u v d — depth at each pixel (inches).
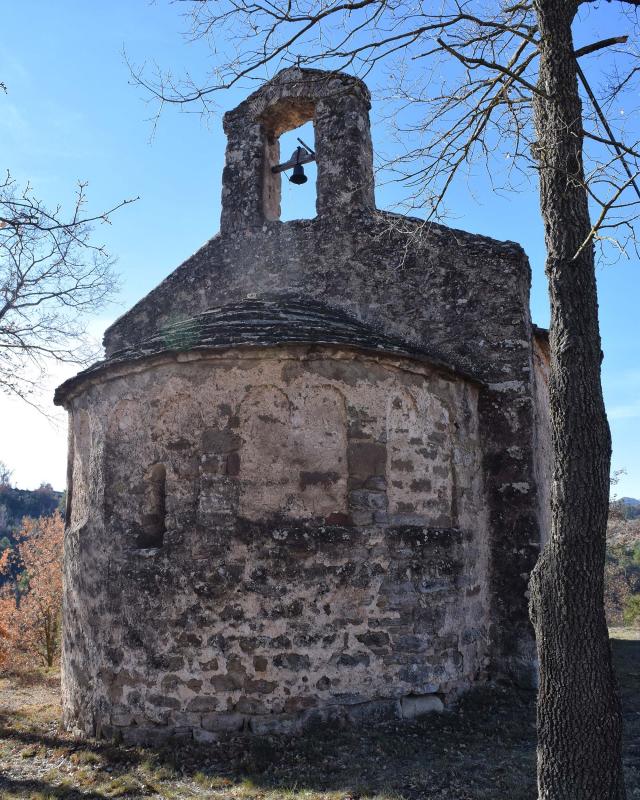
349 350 280.8
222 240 404.5
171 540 271.1
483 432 340.8
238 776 225.0
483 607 320.2
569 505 167.0
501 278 349.4
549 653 165.8
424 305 356.8
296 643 259.4
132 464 289.1
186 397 281.7
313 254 380.2
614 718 161.3
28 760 257.0
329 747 240.1
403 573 277.7
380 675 266.1
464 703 286.4
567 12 187.5
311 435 276.4
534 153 194.2
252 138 410.3
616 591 1325.0
